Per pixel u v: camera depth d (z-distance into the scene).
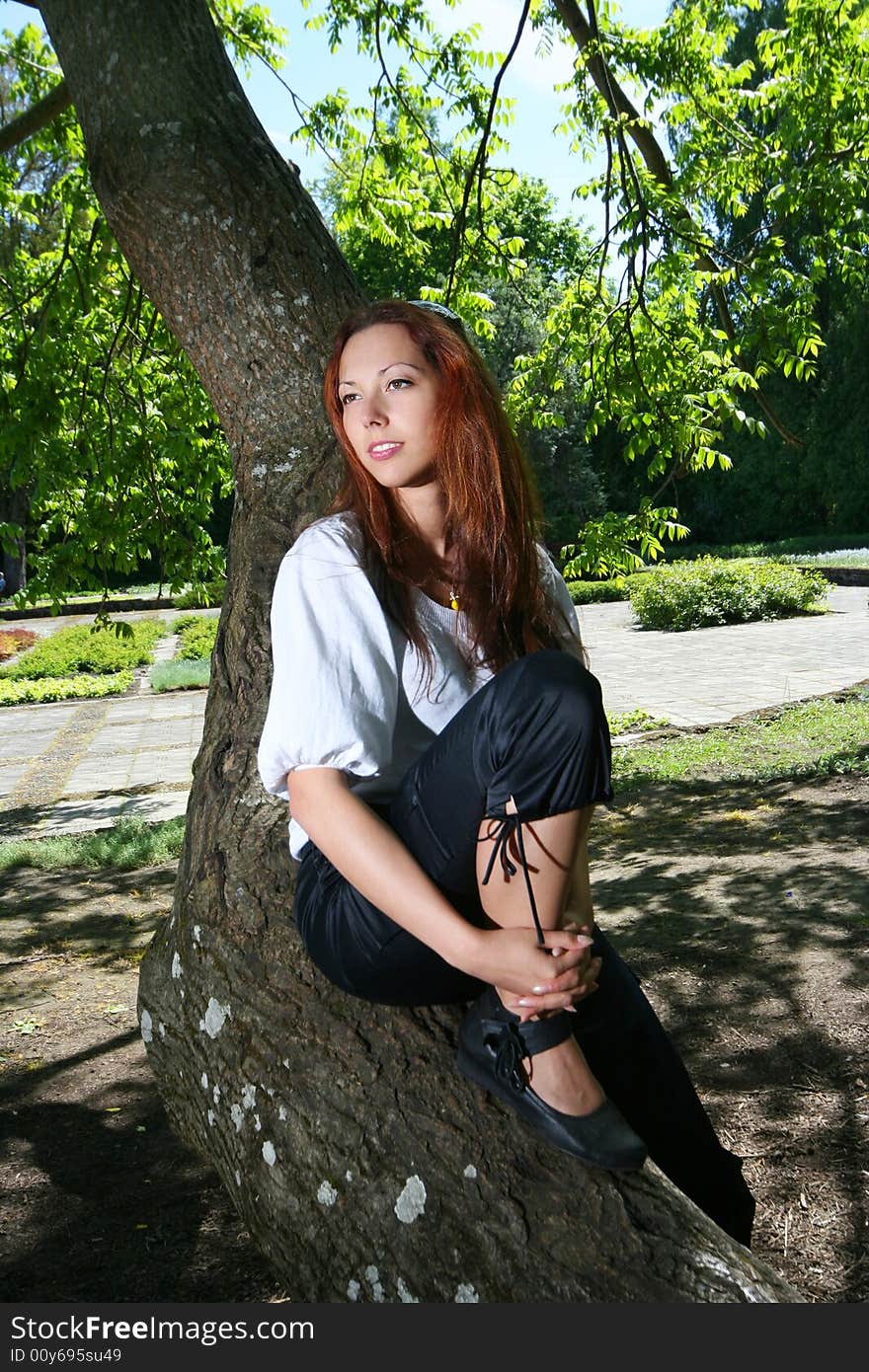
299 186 3.10
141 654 21.84
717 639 19.30
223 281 2.86
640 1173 1.63
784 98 8.23
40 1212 3.12
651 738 11.34
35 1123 3.73
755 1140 3.22
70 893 7.05
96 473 8.16
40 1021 4.76
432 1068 1.77
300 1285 1.80
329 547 1.73
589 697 1.46
